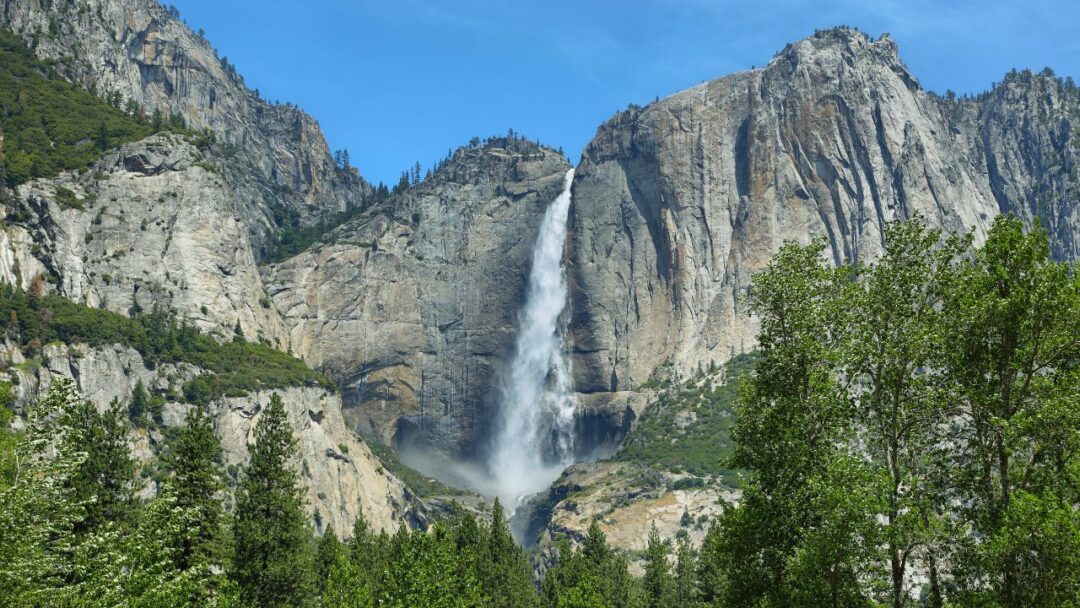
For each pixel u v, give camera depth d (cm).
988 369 5191
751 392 5931
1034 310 4981
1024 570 4722
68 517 4416
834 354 5588
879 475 5078
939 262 5431
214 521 7756
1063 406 4769
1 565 4031
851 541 5041
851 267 5759
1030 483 4928
